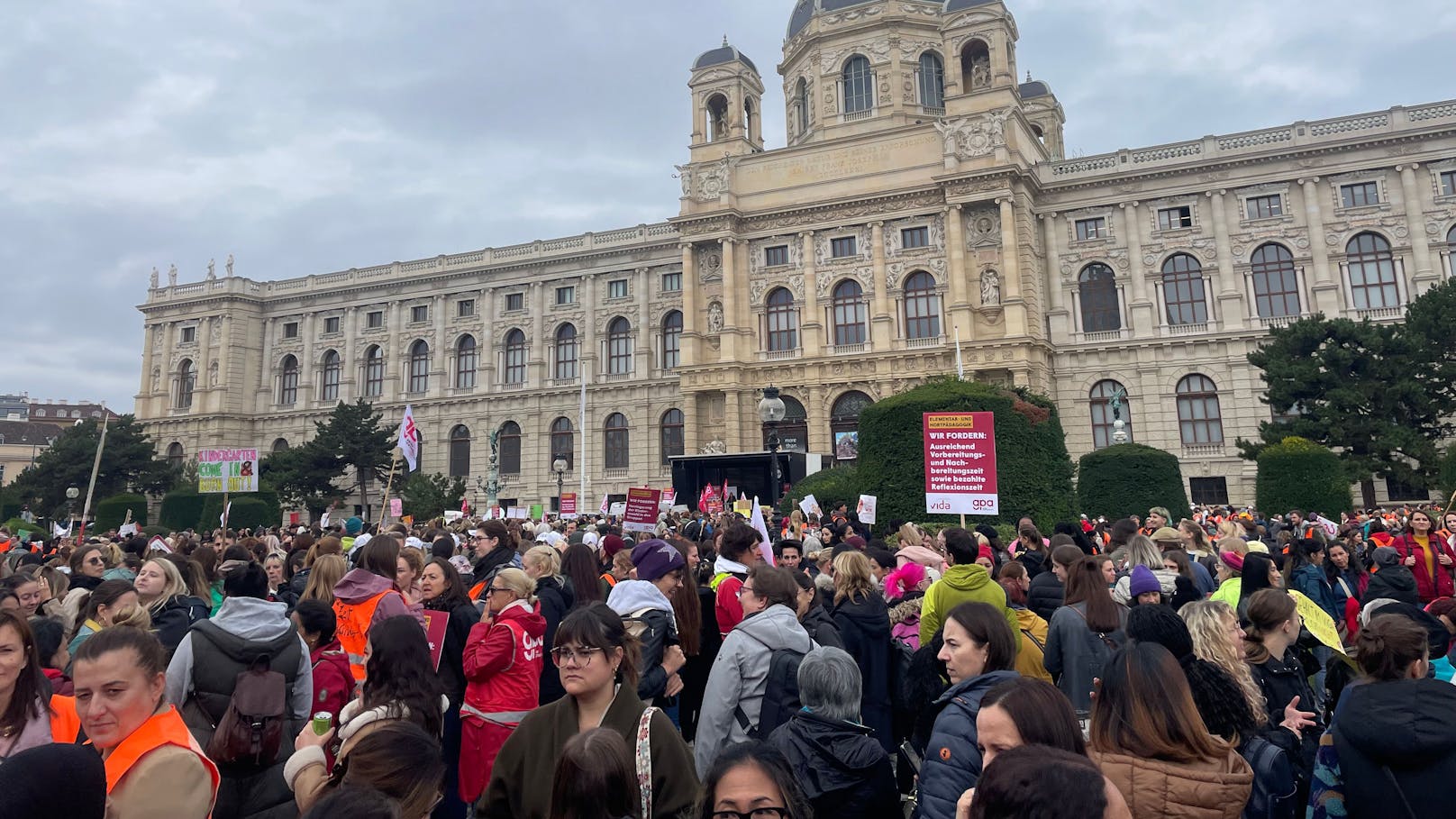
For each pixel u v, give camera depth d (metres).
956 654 6.70
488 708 8.17
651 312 75.81
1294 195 58.12
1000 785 3.63
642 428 74.50
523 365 80.62
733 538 11.09
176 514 67.94
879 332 62.75
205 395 88.69
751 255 68.25
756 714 7.69
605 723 5.98
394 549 10.27
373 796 3.90
